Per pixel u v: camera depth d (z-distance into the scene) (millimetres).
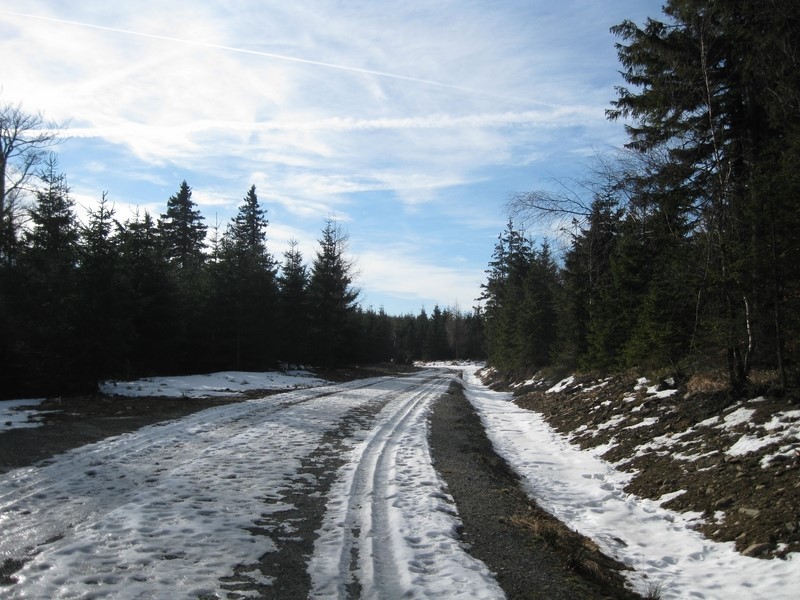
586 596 4785
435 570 4953
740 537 6227
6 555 4785
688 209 11820
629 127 14289
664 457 9633
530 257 46188
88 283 16812
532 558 5570
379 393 23734
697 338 11578
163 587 4258
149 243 24188
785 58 10148
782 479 6867
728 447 8570
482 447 12383
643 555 6367
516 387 30375
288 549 5316
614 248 17484
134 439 10180
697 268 10992
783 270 8820
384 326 68938
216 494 6957
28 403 14250
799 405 8531
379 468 9047
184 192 47625
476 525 6496
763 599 4879
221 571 4660
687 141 12359
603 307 19125
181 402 15914
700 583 5477
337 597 4336
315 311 39625
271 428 12172
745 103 11906
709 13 10594
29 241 18609
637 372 15805
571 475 10320
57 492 6781
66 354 16250
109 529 5484
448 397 24203
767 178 8914
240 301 30375
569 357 23703
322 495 7309
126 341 18422
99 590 4125
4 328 15875
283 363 37688
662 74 12391
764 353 9953
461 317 102938
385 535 5875
